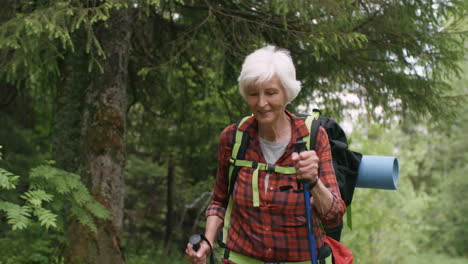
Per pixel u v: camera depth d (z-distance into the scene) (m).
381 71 5.12
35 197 2.84
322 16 4.02
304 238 1.61
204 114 6.54
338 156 2.55
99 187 4.49
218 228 1.80
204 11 5.00
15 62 3.57
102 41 4.65
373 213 6.90
